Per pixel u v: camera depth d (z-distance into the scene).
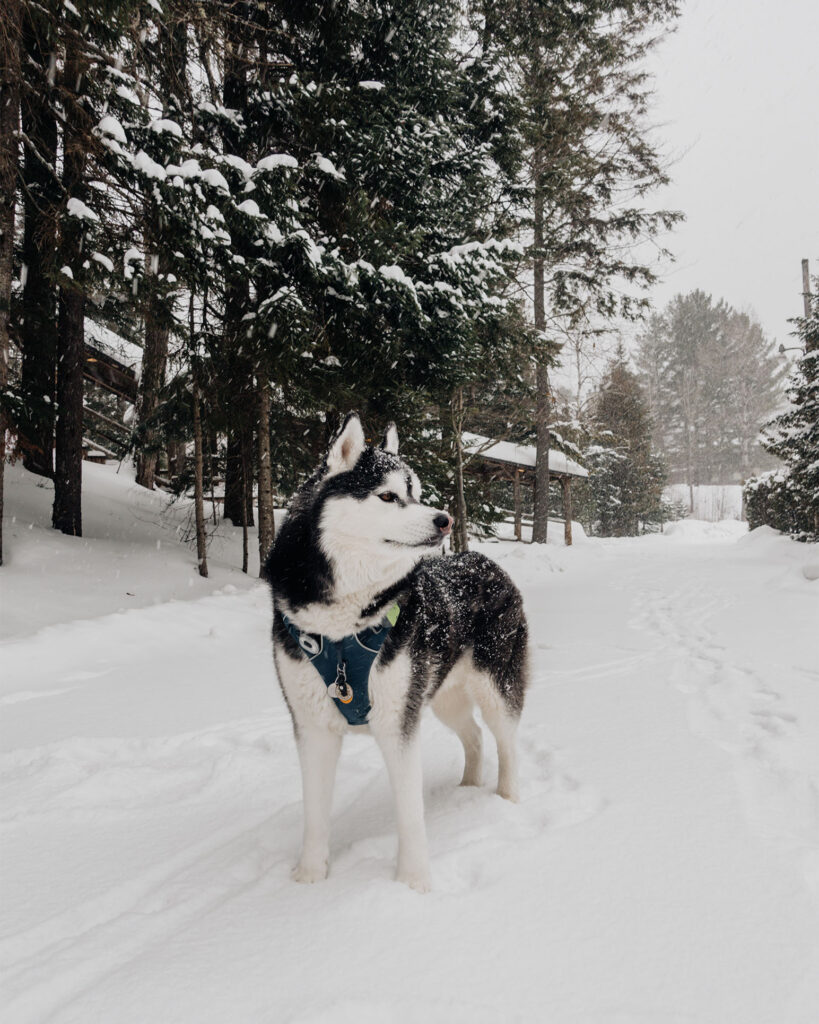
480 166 13.68
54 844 2.86
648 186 21.00
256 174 9.50
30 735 4.43
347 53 11.96
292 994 1.78
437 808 3.15
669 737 3.97
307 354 10.32
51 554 10.75
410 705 2.50
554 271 21.05
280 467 14.22
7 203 9.13
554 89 19.64
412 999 1.75
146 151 9.20
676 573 15.33
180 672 6.43
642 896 2.25
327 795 2.59
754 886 2.29
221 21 10.05
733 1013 1.70
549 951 1.97
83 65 8.95
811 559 12.95
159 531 14.42
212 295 10.45
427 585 2.86
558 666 6.29
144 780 3.60
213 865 2.63
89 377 20.00
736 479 73.69
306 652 2.47
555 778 3.44
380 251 10.91
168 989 1.81
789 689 4.85
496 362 14.32
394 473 2.53
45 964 1.97
